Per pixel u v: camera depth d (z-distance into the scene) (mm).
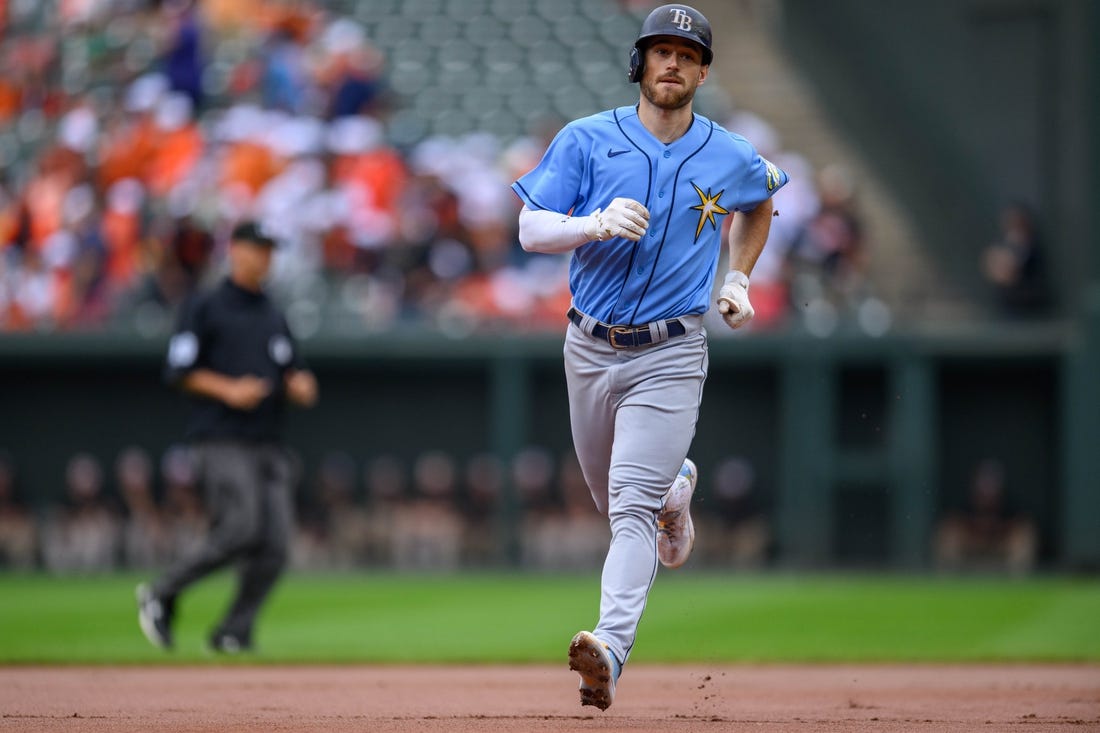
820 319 57531
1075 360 55812
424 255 59000
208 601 45281
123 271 59125
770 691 22594
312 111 64875
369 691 22188
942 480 59281
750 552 58781
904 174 68000
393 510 59219
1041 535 58875
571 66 72562
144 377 60094
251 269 28312
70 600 43594
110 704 19828
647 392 16547
